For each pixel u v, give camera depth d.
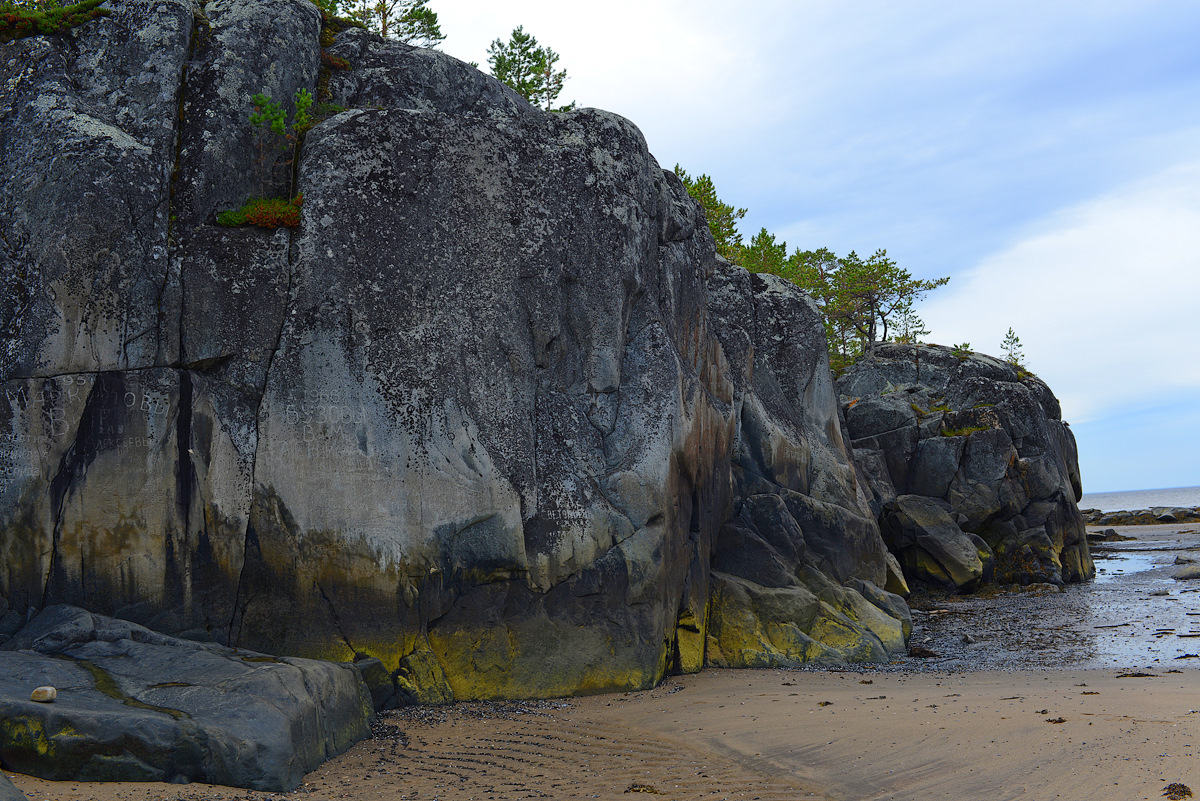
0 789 7.80
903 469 34.97
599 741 11.42
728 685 15.39
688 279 19.78
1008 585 31.97
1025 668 16.81
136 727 8.88
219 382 13.58
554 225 15.67
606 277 16.14
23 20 14.29
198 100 14.31
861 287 58.75
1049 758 9.16
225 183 14.19
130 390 13.05
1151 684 13.71
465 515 14.19
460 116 15.12
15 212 13.09
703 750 10.81
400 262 14.37
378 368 14.01
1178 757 8.77
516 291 15.23
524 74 30.55
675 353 17.27
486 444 14.52
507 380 14.98
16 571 12.49
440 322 14.52
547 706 13.55
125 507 12.88
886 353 41.53
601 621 14.97
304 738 9.97
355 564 13.58
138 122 13.95
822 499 24.89
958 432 34.88
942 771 9.18
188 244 13.63
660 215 18.66
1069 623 22.83
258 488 13.44
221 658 11.19
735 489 22.67
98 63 14.24
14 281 12.95
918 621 24.70
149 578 12.88
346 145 14.37
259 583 13.32
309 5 16.17
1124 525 74.12
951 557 30.75
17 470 12.60
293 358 13.77
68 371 12.81
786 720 11.98
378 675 13.15
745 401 23.83
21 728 8.85
